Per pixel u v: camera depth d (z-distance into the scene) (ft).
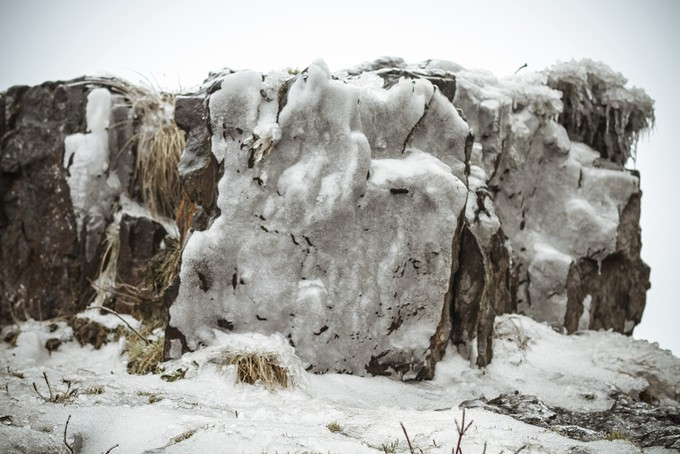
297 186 16.89
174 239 21.65
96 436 11.82
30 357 20.11
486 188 20.24
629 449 12.15
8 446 10.62
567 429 14.19
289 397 15.21
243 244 17.15
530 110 23.08
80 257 22.39
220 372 15.76
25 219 23.15
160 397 14.32
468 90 21.45
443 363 18.42
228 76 17.48
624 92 24.54
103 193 22.59
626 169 24.50
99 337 20.52
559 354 20.21
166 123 23.21
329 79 17.26
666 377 19.62
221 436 11.42
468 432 12.73
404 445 12.05
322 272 17.06
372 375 17.31
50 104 23.38
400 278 17.29
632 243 24.21
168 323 17.01
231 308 17.07
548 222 23.31
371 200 17.06
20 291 23.06
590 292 23.30
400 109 17.87
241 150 17.33
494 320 19.58
